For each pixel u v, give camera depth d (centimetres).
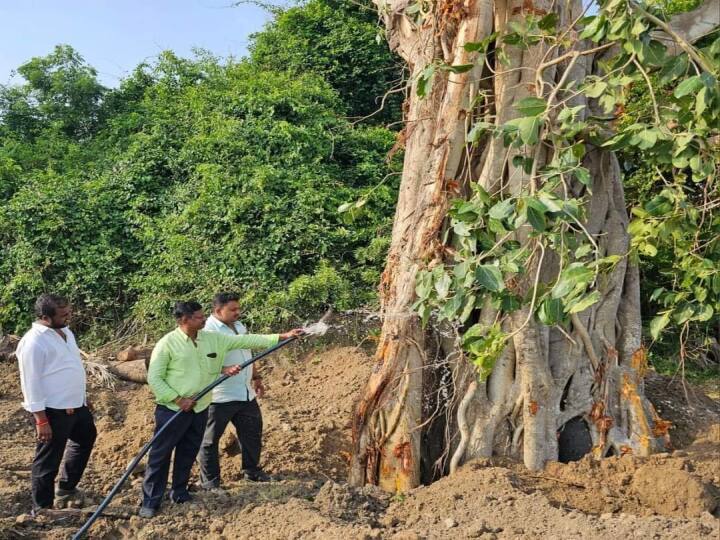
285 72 1639
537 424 568
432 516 513
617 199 613
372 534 475
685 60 459
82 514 559
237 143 1279
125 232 1284
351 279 1123
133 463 544
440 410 607
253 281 1107
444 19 592
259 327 1060
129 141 1570
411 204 606
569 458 589
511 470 559
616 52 604
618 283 604
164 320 1134
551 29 523
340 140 1386
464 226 491
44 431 546
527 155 568
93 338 1169
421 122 609
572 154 500
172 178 1362
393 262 609
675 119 499
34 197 1270
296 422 786
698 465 555
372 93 1680
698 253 577
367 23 1716
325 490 552
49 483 565
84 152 1605
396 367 587
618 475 536
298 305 1062
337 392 888
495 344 486
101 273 1212
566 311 438
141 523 539
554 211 424
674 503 499
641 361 609
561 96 577
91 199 1291
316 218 1172
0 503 578
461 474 555
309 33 1714
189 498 580
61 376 561
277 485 613
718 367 1021
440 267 498
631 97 705
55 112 1838
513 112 575
